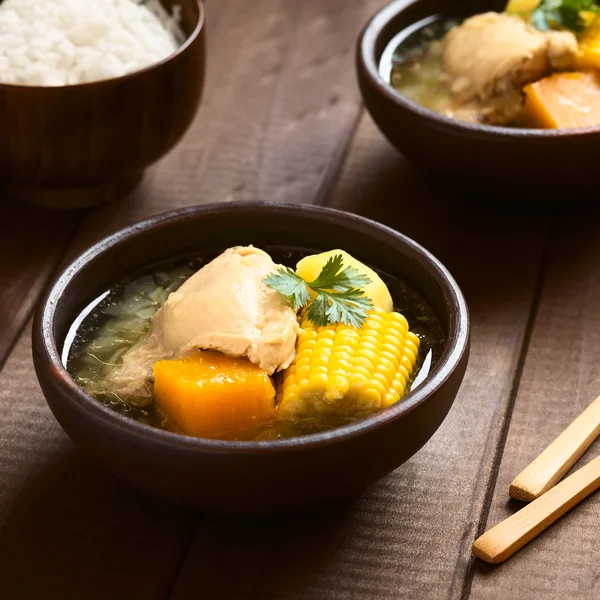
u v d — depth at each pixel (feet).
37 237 3.12
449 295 2.70
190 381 2.58
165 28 3.24
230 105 3.41
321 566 2.62
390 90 3.09
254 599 2.58
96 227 3.14
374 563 2.62
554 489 2.67
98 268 2.77
